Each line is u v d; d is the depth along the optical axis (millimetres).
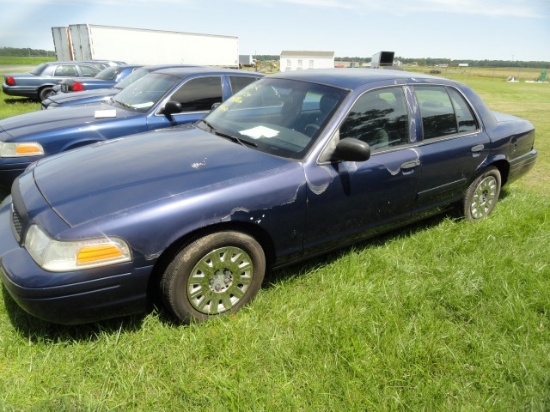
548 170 6973
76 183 2549
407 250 3643
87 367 2244
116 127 4945
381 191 3238
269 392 2121
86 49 19188
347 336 2502
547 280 3273
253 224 2625
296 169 2785
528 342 2590
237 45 26328
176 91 5441
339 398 2135
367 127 3170
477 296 3004
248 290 2771
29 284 2115
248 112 3496
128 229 2230
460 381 2295
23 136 4441
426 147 3539
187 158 2832
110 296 2262
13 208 2674
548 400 2150
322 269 3273
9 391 2051
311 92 3297
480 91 24531
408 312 2838
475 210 4281
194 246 2441
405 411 2080
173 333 2486
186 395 2088
